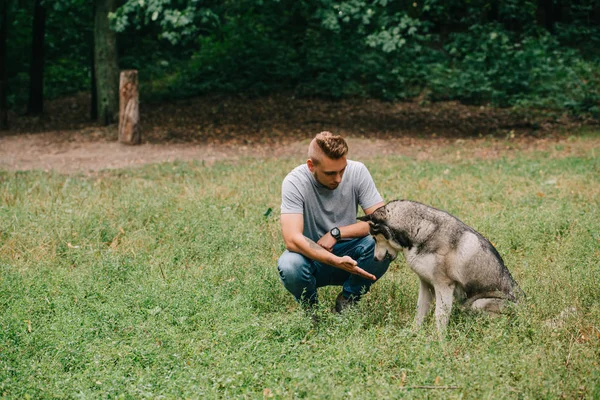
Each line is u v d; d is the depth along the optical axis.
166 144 14.24
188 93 19.23
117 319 4.30
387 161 11.26
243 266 5.52
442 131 15.34
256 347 3.78
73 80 21.61
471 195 8.05
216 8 14.50
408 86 19.17
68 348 3.77
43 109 18.80
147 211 7.25
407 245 4.11
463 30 22.08
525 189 8.43
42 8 17.70
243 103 18.30
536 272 5.14
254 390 3.40
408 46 20.27
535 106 17.23
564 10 23.31
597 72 19.19
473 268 4.06
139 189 8.70
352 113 17.25
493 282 4.12
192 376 3.43
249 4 18.98
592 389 3.16
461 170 10.10
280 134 15.17
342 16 14.24
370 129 15.64
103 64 15.76
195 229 6.61
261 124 16.22
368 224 4.24
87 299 4.69
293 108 17.72
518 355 3.56
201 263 5.76
